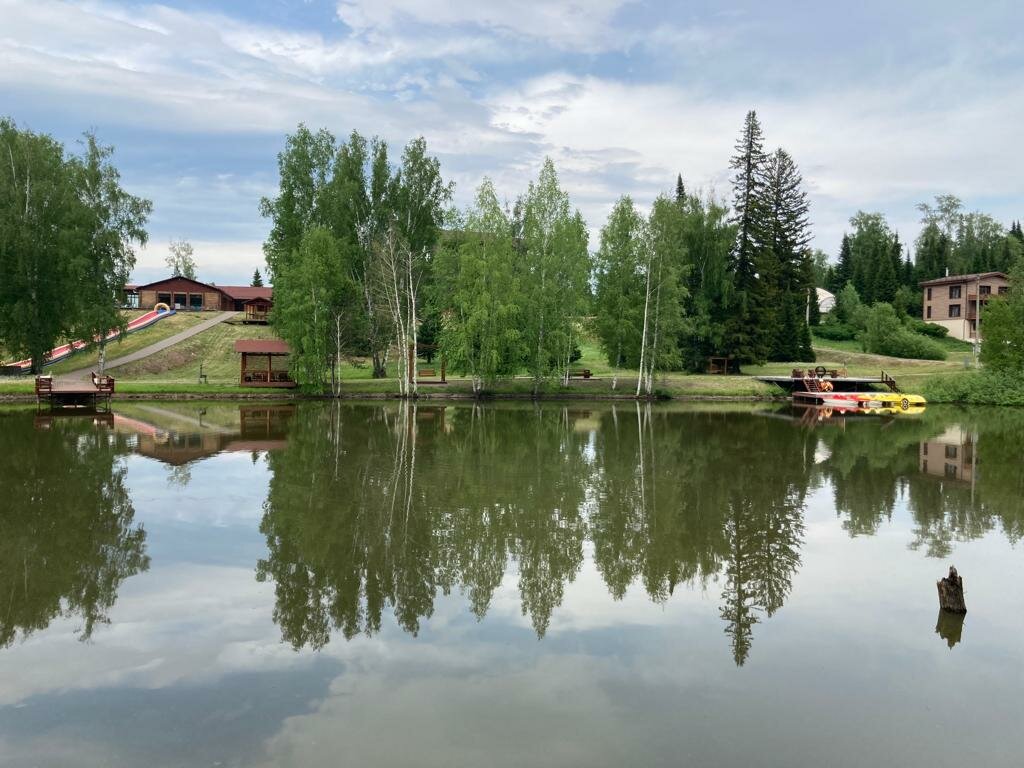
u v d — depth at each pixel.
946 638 9.51
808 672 8.49
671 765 6.52
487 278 46.62
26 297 45.28
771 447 27.66
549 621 10.03
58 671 8.44
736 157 58.22
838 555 13.34
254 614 10.23
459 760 6.58
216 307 82.19
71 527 14.70
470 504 17.16
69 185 44.38
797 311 69.31
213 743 6.87
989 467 23.31
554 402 48.47
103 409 38.75
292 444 26.72
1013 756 6.71
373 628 9.76
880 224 115.19
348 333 49.59
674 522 15.68
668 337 51.19
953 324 83.62
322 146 51.44
